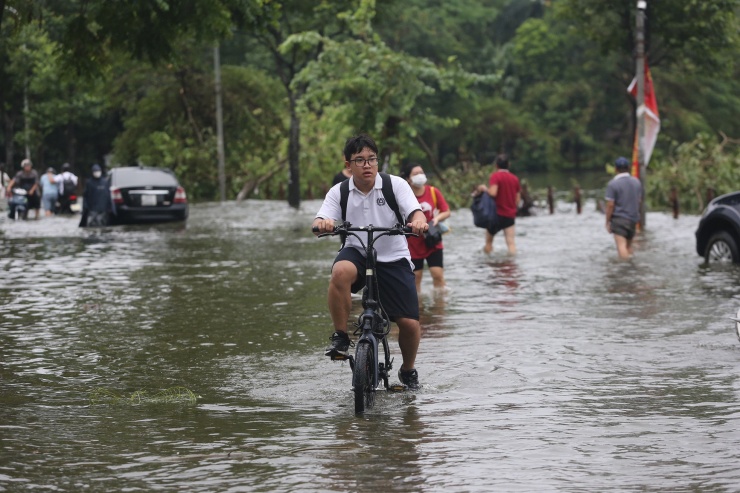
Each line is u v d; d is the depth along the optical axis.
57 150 140.75
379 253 18.31
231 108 112.56
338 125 91.12
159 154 110.56
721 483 13.40
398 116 81.25
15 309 29.86
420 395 18.77
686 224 64.69
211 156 109.19
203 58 111.62
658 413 17.23
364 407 17.47
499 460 14.52
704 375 20.25
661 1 94.38
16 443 15.55
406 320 18.64
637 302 30.20
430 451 14.99
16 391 19.47
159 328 26.47
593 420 16.81
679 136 181.75
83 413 17.58
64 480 13.70
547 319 27.20
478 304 30.03
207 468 14.19
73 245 50.81
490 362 21.61
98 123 136.38
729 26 95.00
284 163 108.81
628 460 14.49
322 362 21.98
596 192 121.69
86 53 39.69
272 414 17.41
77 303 30.97
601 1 96.88
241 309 29.53
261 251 46.97
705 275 36.50
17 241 53.28
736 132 188.62
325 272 38.41
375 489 13.23
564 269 38.97
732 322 26.44
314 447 15.20
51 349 23.77
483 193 45.09
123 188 65.38
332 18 86.31
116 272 38.91
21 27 40.28
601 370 20.81
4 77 68.19
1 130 131.75
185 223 67.12
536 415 17.17
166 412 17.61
